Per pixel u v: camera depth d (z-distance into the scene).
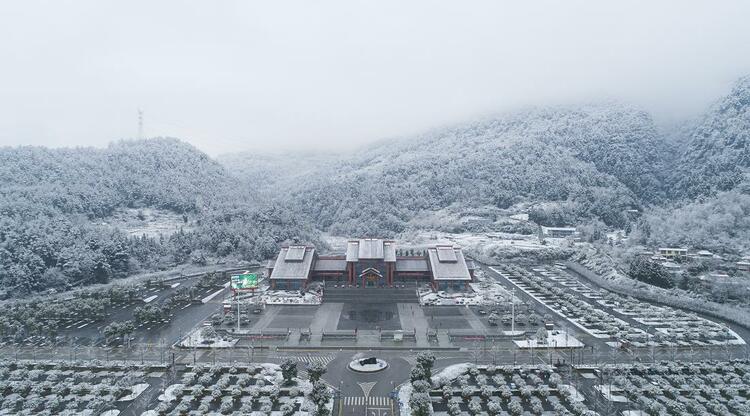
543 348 137.38
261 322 163.50
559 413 97.12
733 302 185.25
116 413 99.81
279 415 99.06
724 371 119.81
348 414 99.38
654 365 121.19
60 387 109.88
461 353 134.00
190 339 144.88
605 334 150.12
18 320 159.50
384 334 148.75
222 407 101.00
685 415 97.00
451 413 99.81
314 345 140.75
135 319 162.62
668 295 197.75
